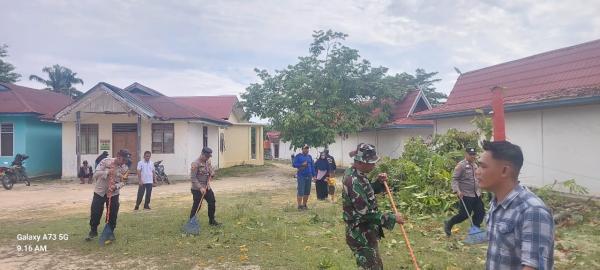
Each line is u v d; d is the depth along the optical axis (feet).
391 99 84.79
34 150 78.79
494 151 8.76
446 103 56.85
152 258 23.66
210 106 104.99
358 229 15.97
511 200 8.56
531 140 43.65
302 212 37.76
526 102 41.14
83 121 75.00
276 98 78.18
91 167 70.95
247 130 110.42
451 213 34.32
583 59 43.50
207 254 24.18
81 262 23.07
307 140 74.54
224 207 41.37
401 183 41.29
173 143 74.54
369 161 15.71
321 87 77.82
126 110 69.67
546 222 8.02
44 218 37.29
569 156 39.58
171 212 38.88
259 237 27.91
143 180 41.47
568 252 23.53
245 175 82.64
